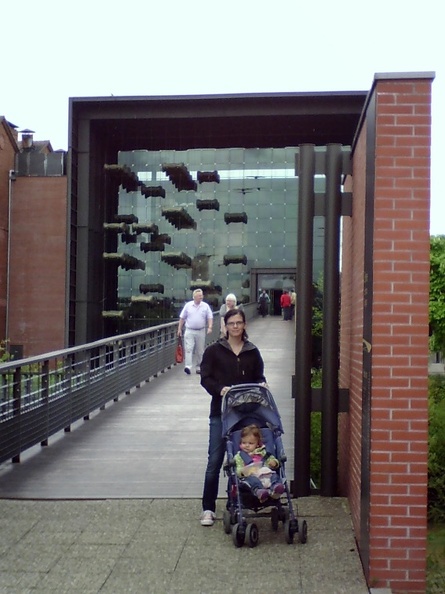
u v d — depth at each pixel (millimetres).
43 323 41031
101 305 39906
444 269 24516
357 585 5422
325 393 7535
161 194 47188
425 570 5402
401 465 5414
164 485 8172
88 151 37562
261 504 6348
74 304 37500
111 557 6016
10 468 9109
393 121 5527
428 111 5523
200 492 7844
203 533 6539
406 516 5395
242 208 49500
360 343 6453
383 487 5418
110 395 14281
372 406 5449
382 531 5410
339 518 6852
